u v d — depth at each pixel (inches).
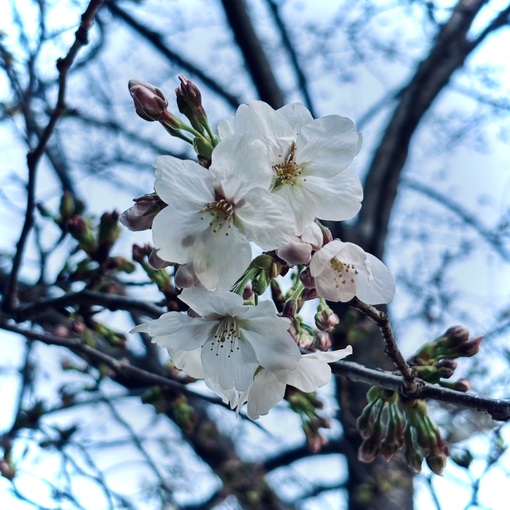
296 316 13.0
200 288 11.9
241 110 12.1
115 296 17.0
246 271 12.4
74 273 17.4
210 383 12.6
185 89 12.6
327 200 12.2
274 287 14.0
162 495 29.1
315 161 12.2
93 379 22.7
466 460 18.5
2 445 21.5
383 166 31.9
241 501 30.2
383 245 30.8
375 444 14.1
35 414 22.5
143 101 12.6
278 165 12.2
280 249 11.7
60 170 32.3
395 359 12.9
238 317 12.2
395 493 27.2
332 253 11.9
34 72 20.5
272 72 32.6
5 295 17.6
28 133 20.2
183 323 12.2
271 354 12.1
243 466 31.0
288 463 33.7
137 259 16.1
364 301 12.5
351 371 14.0
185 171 11.8
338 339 18.1
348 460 28.8
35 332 17.7
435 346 14.4
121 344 17.6
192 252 11.8
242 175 11.8
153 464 27.4
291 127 12.4
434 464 13.8
